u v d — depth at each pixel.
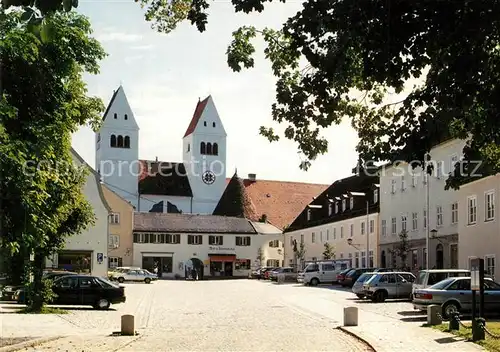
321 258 78.88
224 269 90.31
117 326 24.02
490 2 10.29
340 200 75.06
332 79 12.30
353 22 10.98
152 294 46.66
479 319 18.89
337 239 73.56
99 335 20.98
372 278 37.12
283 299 40.41
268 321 26.28
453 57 11.04
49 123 23.02
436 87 12.54
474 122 13.61
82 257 55.47
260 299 40.62
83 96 28.89
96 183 56.16
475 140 14.09
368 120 15.00
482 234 38.56
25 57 21.39
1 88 20.59
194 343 18.94
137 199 110.00
